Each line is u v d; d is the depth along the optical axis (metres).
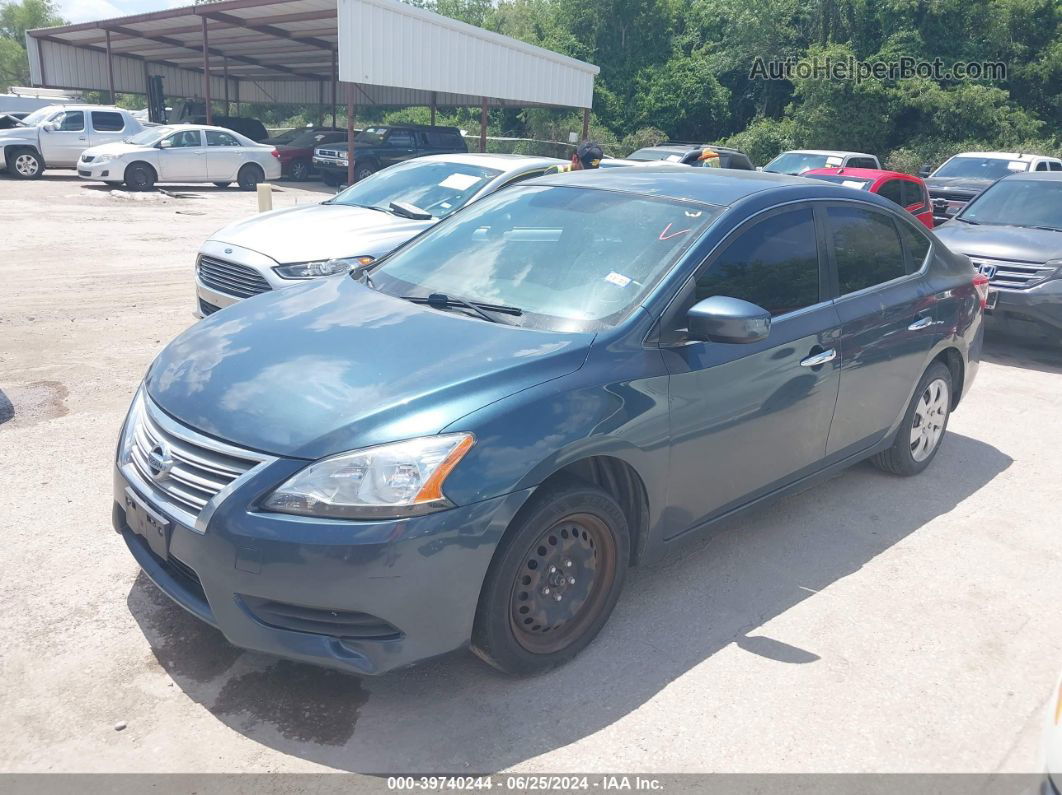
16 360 6.54
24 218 14.55
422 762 2.70
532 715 2.94
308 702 2.94
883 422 4.64
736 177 4.31
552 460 2.89
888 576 4.02
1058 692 2.05
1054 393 7.16
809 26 41.22
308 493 2.65
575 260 3.66
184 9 24.27
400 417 2.77
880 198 4.71
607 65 44.91
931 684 3.23
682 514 3.54
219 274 6.71
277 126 59.12
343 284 4.00
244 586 2.68
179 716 2.84
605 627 3.47
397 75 20.34
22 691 2.90
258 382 3.01
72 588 3.51
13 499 4.25
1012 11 35.53
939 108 33.34
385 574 2.63
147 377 3.40
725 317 3.19
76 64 33.59
